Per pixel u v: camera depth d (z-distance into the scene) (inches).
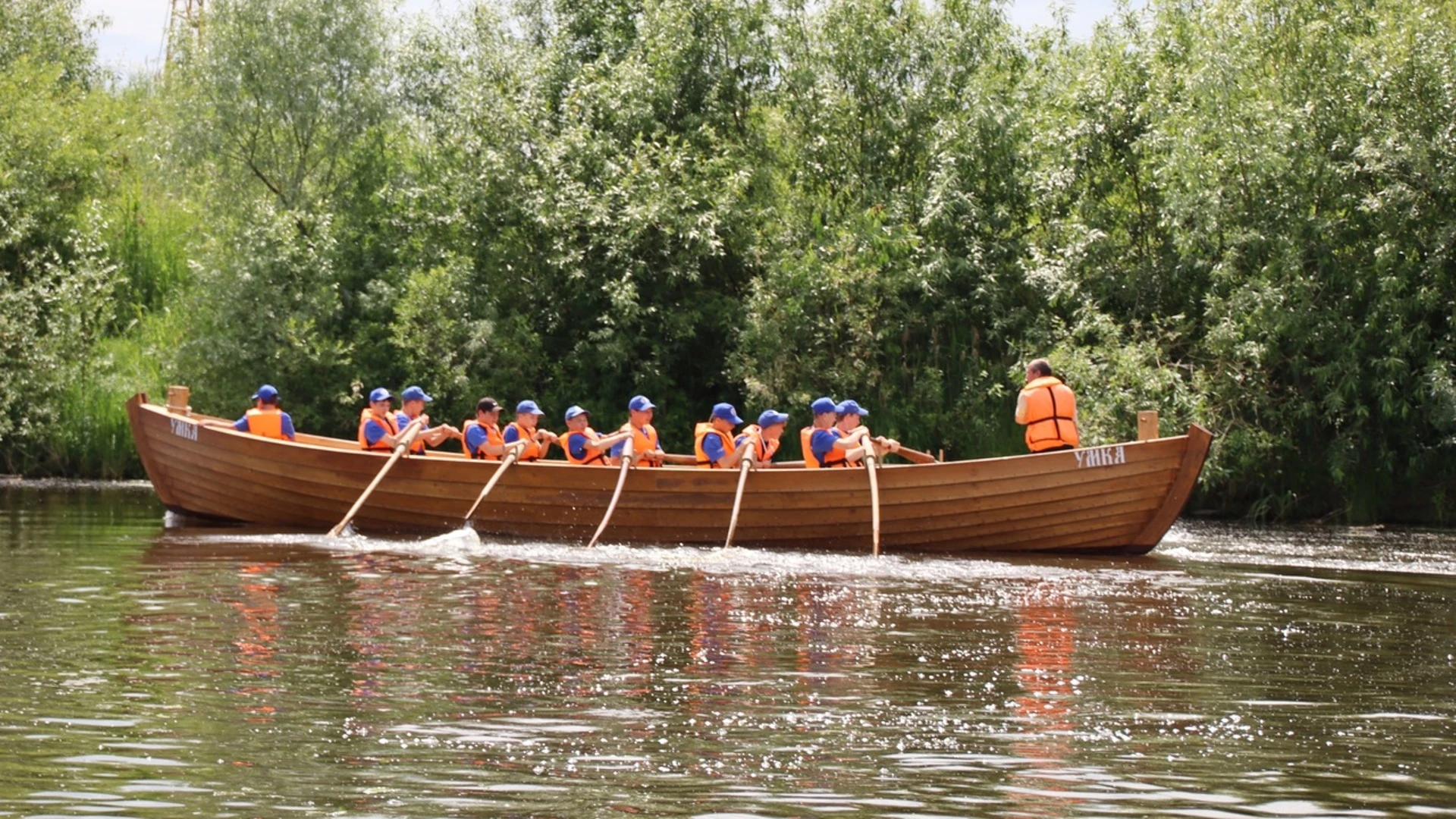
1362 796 188.5
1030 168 869.8
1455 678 269.4
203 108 983.6
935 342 855.1
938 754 208.2
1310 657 291.0
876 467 523.2
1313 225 721.6
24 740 208.1
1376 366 703.1
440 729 218.5
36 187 1012.5
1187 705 243.3
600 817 175.6
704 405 928.9
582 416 574.2
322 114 991.6
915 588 398.3
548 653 283.4
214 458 589.3
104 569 418.0
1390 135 695.1
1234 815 179.9
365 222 973.8
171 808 177.3
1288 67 750.5
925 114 904.3
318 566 432.5
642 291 888.3
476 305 878.4
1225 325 711.7
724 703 239.9
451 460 548.1
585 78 929.5
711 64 935.0
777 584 404.2
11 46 1173.1
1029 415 528.4
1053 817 177.9
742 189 866.8
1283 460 748.6
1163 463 511.2
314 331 896.9
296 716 225.5
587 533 539.5
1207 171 728.3
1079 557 514.0
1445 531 694.5
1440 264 692.7
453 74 979.3
